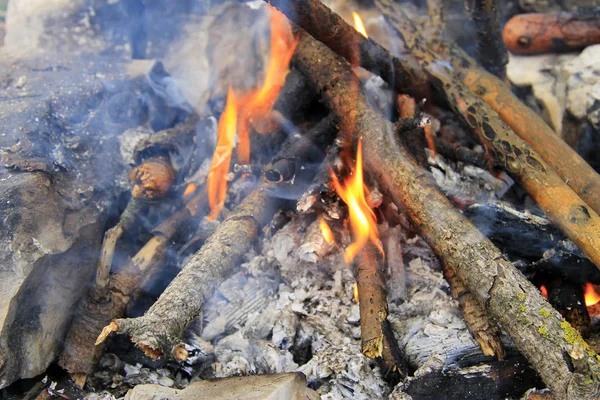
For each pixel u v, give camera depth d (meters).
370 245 0.66
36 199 0.66
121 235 0.71
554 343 0.56
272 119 0.76
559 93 0.84
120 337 0.68
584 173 0.70
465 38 0.84
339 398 0.64
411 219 0.64
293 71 0.79
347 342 0.67
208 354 0.67
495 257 0.59
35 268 0.63
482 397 0.61
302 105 0.78
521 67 0.88
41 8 0.91
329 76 0.73
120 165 0.77
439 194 0.63
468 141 0.80
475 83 0.79
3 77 0.81
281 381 0.61
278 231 0.73
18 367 0.63
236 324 0.70
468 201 0.71
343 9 0.93
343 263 0.71
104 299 0.68
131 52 0.92
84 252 0.68
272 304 0.71
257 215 0.67
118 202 0.75
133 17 0.92
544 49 0.88
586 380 0.55
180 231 0.73
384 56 0.73
